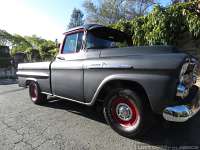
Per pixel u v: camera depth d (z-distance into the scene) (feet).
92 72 12.37
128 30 26.20
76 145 10.63
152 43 24.06
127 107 11.22
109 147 10.40
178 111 9.39
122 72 10.89
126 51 11.27
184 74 9.39
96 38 14.25
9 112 16.63
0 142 11.00
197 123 13.67
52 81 15.75
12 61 62.75
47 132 12.32
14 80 46.68
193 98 10.28
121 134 11.56
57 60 15.56
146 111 10.49
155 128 12.74
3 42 119.44
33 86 18.84
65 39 15.47
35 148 10.32
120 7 89.81
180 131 12.39
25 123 13.91
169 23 23.25
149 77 9.83
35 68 17.63
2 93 26.21
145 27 24.81
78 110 16.98
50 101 20.10
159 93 9.53
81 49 13.76
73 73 13.69
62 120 14.48
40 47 63.46
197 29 21.83
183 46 23.72
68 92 14.26
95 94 12.23
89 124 13.65
